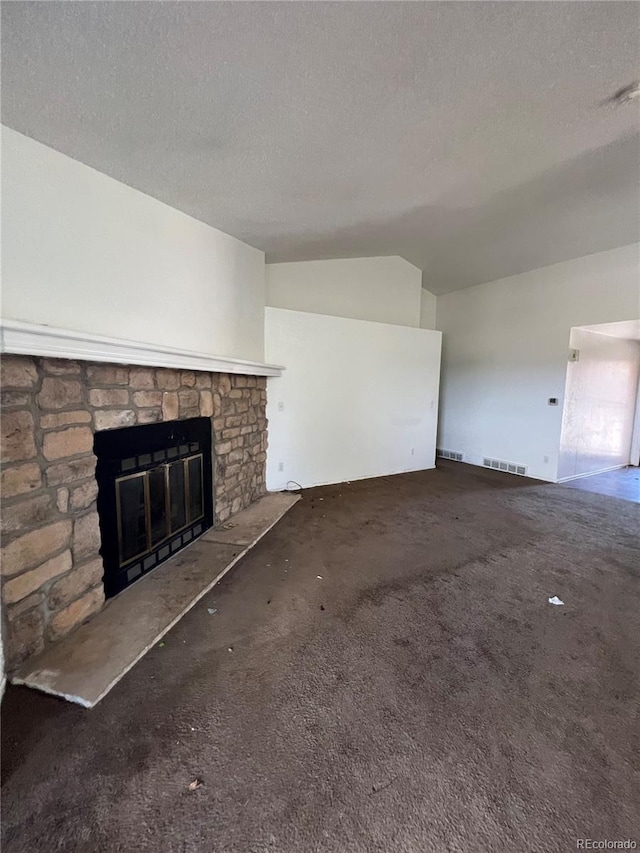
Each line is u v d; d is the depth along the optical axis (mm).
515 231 3873
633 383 5566
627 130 2092
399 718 1376
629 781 1163
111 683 1486
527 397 5016
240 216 2812
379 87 1603
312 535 3004
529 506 3783
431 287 6047
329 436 4496
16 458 1502
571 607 2074
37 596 1612
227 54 1326
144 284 2328
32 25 1128
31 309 1702
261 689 1493
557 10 1271
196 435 2783
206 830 1021
